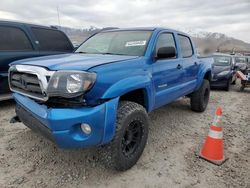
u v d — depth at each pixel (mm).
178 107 6348
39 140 3797
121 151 2885
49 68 2600
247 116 6012
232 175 3102
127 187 2770
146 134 3275
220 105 7176
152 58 3557
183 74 4605
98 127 2555
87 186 2756
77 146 2576
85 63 2756
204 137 4344
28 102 2891
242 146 4023
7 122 4562
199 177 3029
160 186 2812
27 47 5766
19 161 3191
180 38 4758
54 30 6586
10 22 5578
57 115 2449
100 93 2580
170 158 3473
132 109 2951
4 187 2668
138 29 4117
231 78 10500
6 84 5391
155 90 3623
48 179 2848
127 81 2891
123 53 3666
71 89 2436
